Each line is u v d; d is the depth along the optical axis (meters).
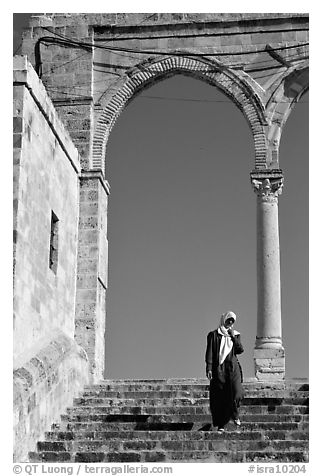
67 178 25.59
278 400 20.73
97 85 28.47
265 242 26.64
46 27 28.83
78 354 23.34
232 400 18.50
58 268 24.16
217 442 17.92
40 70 28.61
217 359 18.70
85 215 27.03
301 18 28.28
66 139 25.27
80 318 26.09
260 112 27.86
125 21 28.73
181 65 28.36
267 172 27.19
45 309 22.52
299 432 18.42
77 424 19.84
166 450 17.94
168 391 21.78
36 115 21.91
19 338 19.92
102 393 22.38
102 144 27.98
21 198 20.38
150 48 28.58
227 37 28.44
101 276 27.03
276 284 26.30
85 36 28.70
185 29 28.56
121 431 19.02
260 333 25.92
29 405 18.48
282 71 28.11
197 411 20.42
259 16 28.36
